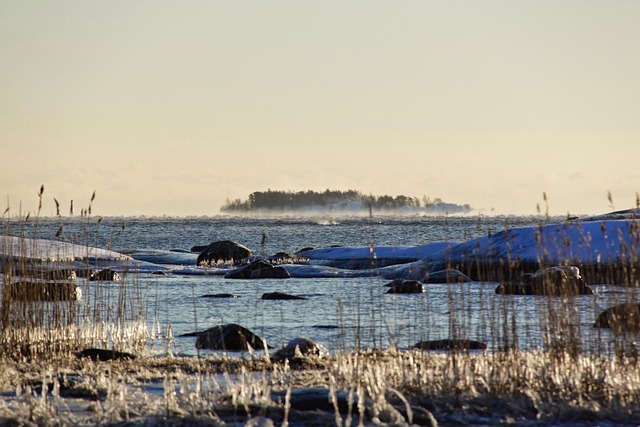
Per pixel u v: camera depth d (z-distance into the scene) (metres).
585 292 47.62
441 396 21.19
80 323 35.16
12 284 30.75
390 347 27.58
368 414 19.11
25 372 25.78
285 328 39.00
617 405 20.30
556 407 20.16
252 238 187.62
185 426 18.08
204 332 33.72
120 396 19.77
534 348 28.17
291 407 20.00
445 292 54.53
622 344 23.03
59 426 18.05
